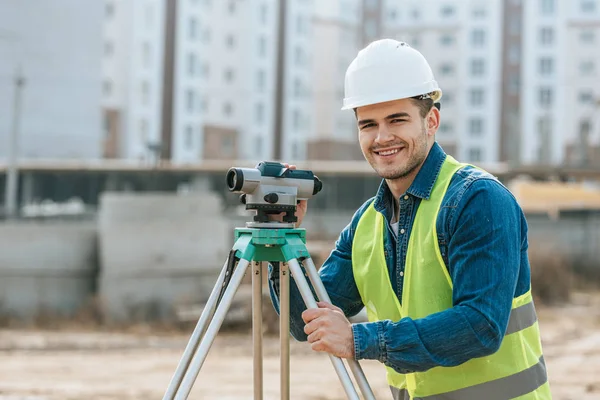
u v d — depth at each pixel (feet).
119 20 135.33
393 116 5.88
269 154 148.46
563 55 143.33
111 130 134.72
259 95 148.05
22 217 64.80
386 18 154.20
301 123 149.18
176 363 28.86
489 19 148.46
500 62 146.92
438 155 6.11
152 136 136.26
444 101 151.02
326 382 21.63
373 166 6.07
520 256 5.87
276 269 6.81
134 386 22.43
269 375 23.18
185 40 138.31
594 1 142.20
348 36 156.76
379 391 19.66
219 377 23.59
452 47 151.02
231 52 146.41
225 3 145.28
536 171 64.23
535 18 144.77
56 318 50.21
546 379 6.15
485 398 5.88
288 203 6.24
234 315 40.11
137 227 50.88
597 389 19.86
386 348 5.46
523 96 145.28
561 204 79.61
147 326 47.62
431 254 5.86
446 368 5.98
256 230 6.11
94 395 20.26
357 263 6.61
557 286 54.95
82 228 52.90
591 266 69.97
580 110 142.00
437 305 5.87
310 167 74.95
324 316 5.62
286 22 147.13
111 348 35.45
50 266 52.06
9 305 51.26
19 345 36.11
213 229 52.60
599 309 50.24
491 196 5.60
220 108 145.48
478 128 148.87
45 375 25.11
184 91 138.41
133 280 50.44
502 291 5.41
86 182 75.10
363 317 21.17
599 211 72.02
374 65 5.89
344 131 156.46
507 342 5.86
